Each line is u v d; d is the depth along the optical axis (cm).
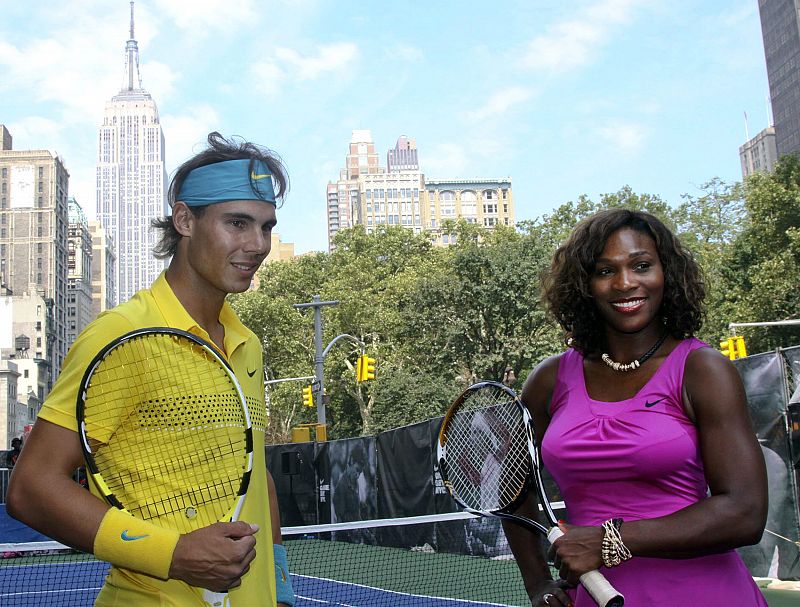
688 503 235
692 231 4353
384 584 1066
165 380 216
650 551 222
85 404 206
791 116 11388
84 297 18162
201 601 213
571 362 268
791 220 3188
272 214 247
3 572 1355
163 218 252
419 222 15088
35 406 11850
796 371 829
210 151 246
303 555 1443
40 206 14462
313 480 1753
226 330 252
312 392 2716
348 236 5219
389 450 1428
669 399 238
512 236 4600
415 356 4262
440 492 1256
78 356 213
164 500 214
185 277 245
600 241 251
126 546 195
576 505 251
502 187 15562
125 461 213
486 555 1182
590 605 243
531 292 3478
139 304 230
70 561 1498
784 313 3034
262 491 240
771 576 851
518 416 277
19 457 209
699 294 254
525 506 279
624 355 254
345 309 4425
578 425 249
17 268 14250
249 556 200
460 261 3688
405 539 1381
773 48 11769
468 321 3609
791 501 835
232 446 223
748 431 228
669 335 254
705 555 231
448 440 291
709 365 233
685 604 227
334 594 1011
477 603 888
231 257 238
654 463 233
